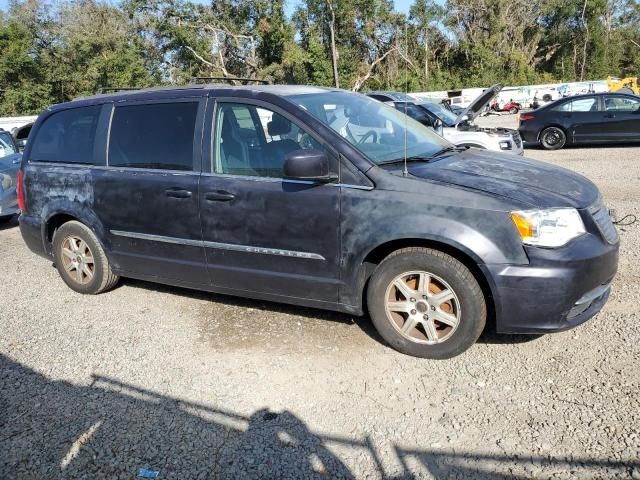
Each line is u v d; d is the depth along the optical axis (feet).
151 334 14.03
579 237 11.08
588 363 11.44
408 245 11.82
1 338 14.28
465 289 11.18
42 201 16.84
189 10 153.07
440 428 9.79
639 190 26.89
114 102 15.55
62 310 15.92
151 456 9.45
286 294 13.17
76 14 161.79
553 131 46.62
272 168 12.85
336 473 8.86
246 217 13.01
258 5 153.48
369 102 15.46
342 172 12.03
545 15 212.02
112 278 16.55
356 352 12.51
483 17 189.16
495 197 11.02
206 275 14.14
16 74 145.89
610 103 44.68
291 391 11.16
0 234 26.21
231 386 11.46
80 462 9.39
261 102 13.15
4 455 9.66
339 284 12.37
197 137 13.84
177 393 11.32
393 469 8.88
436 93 125.29
